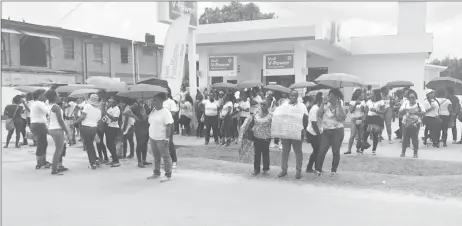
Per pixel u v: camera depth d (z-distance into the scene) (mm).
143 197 6297
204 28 20828
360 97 9875
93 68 28547
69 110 13062
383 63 25406
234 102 12281
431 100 11133
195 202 5980
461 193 6266
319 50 21266
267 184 7148
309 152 10562
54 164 8188
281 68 17781
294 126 7219
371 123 9633
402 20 24484
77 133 15375
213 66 18516
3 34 23531
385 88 12141
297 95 7316
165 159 7551
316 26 16016
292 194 6438
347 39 23906
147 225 4934
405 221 5016
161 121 7484
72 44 27234
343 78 9445
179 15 14180
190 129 15133
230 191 6660
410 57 24734
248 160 9578
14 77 24016
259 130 7758
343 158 9398
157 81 10977
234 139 12688
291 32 16391
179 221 5078
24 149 12109
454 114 11586
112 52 29781
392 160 9008
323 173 7871
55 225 4965
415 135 9297
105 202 6016
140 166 8852
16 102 12422
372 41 25188
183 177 7809
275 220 5094
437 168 8250
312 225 4891
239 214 5359
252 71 25719
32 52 25359
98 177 7871
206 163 9078
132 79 31391
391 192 6484
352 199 6117
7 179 7711
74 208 5699
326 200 6066
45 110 8758
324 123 7469
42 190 6801
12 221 5125
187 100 14688
